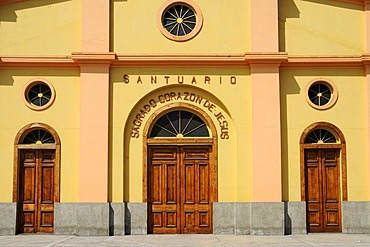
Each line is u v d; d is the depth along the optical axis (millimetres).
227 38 16984
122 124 16688
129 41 16938
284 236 15992
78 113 16781
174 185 16812
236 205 16422
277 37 16859
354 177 16812
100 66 16719
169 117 17094
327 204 16859
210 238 15523
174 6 17172
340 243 14398
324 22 17234
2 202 16484
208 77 16859
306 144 16844
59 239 15367
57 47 17000
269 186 16406
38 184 16750
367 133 16844
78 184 16453
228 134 16797
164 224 16672
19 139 16703
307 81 17031
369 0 17281
